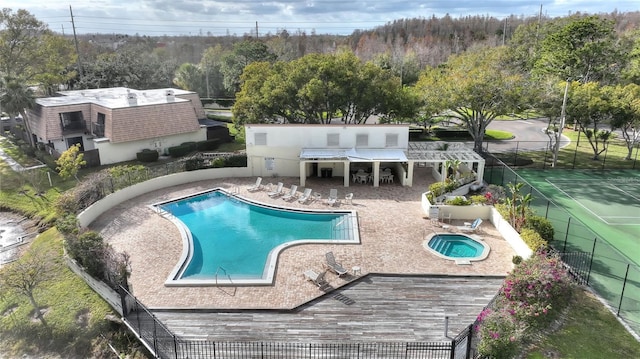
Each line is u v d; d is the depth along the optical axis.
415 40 160.50
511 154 51.56
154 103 51.81
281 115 48.47
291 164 42.12
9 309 22.70
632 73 68.50
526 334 18.77
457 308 21.55
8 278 20.88
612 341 18.66
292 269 25.20
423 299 22.31
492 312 18.25
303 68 45.78
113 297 21.55
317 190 38.88
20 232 34.47
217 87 98.25
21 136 58.09
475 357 17.06
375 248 27.67
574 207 34.97
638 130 48.06
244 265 26.33
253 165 42.41
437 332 19.72
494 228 30.42
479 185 37.53
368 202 35.78
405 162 40.53
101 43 178.25
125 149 49.09
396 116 47.28
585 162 48.66
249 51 92.06
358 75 45.88
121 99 55.19
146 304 21.78
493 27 193.88
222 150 54.62
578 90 47.09
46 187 42.09
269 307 21.45
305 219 33.66
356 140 40.50
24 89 50.47
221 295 22.59
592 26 71.75
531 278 20.52
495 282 23.89
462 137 62.12
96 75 83.31
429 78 52.25
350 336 19.44
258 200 36.53
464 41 145.25
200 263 26.58
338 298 22.41
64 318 21.58
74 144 52.25
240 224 32.72
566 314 20.47
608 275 23.75
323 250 27.52
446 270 24.94
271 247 28.89
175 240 29.16
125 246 28.17
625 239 29.05
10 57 63.38
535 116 79.12
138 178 38.69
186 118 53.38
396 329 19.94
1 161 50.06
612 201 36.47
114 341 20.25
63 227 26.02
